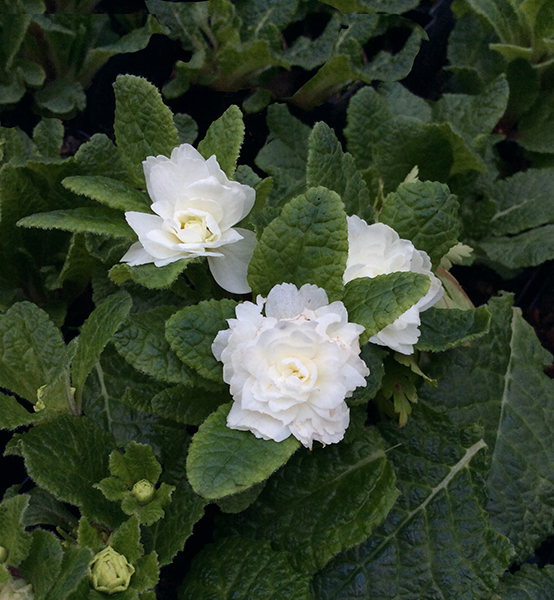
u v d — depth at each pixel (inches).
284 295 8.2
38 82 12.8
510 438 11.2
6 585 8.2
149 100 9.1
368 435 10.6
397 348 9.2
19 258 11.1
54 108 13.0
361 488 10.1
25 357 9.4
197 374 8.6
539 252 12.5
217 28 13.2
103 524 9.0
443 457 10.7
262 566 9.6
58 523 9.5
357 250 9.3
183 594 9.7
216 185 8.5
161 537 9.3
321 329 7.9
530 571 10.8
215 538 10.3
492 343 11.7
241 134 9.0
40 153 12.0
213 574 9.7
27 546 8.1
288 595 9.3
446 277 11.4
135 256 8.9
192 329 8.4
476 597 9.9
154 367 8.5
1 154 11.6
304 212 8.4
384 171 12.3
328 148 9.8
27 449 8.7
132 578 8.4
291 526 10.1
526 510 10.9
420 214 9.7
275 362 7.8
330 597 9.9
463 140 11.7
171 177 8.8
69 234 11.3
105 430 9.7
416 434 10.8
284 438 7.9
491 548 10.1
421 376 10.3
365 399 9.1
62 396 9.2
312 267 8.5
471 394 11.3
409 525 10.3
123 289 10.6
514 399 11.5
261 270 8.7
